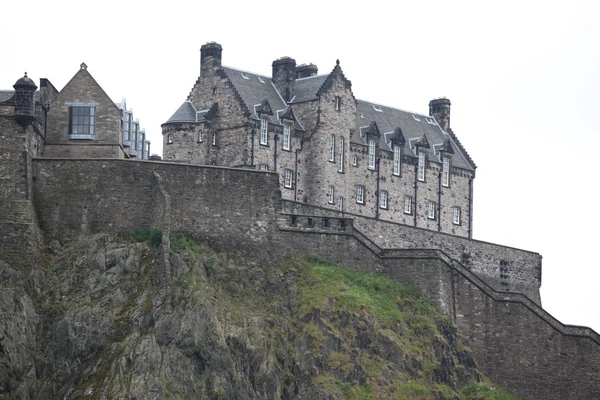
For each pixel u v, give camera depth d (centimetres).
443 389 14988
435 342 15250
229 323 14175
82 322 14012
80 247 14650
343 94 18962
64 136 15338
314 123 18650
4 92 15900
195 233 14962
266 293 14925
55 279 14438
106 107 15400
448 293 15800
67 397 13612
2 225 14438
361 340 14875
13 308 13850
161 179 14962
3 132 14612
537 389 15988
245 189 15250
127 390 13450
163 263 14338
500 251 18612
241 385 13862
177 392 13575
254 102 18438
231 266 14900
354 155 19200
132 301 14212
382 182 19512
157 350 13750
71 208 14850
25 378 13675
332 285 15175
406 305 15488
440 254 15762
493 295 16038
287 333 14538
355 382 14562
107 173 14938
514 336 16025
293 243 15425
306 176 18662
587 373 16125
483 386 15362
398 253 15788
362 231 17000
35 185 14838
